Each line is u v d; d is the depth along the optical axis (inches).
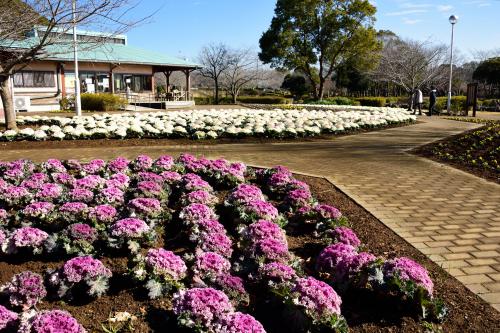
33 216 161.9
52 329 95.1
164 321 110.2
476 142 372.5
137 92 1182.3
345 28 1407.5
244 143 418.6
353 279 124.2
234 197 184.1
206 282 123.8
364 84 1729.8
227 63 1625.2
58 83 993.5
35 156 335.0
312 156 351.6
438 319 111.7
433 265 146.4
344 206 209.6
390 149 394.9
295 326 105.8
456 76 1581.0
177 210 183.6
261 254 135.2
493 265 147.6
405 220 192.1
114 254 144.4
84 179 203.5
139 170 241.0
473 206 215.0
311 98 1569.9
